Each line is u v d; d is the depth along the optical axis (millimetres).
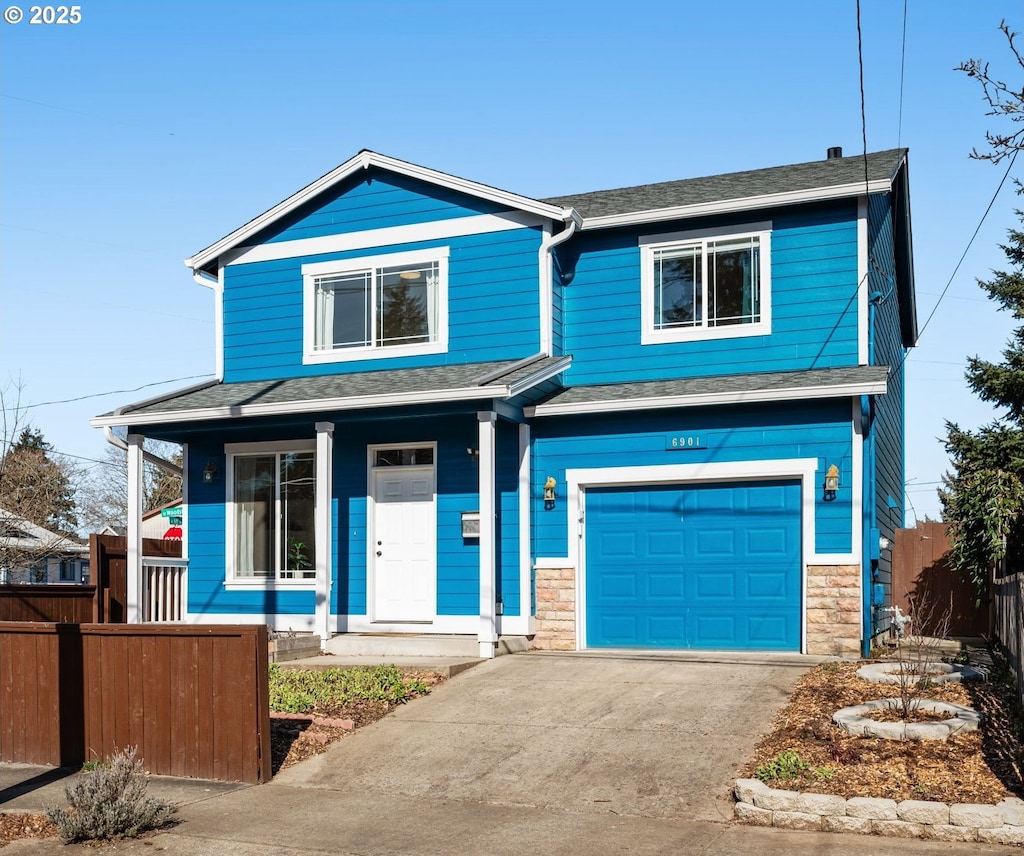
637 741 10398
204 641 10352
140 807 8648
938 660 13805
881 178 15086
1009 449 17375
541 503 16141
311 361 17953
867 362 15297
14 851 8242
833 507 14586
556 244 16500
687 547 15477
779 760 9023
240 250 18656
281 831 8523
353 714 11789
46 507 38125
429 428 16750
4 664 11336
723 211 15883
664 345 16375
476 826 8492
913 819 7844
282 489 17750
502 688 12797
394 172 17578
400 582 16766
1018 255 20609
